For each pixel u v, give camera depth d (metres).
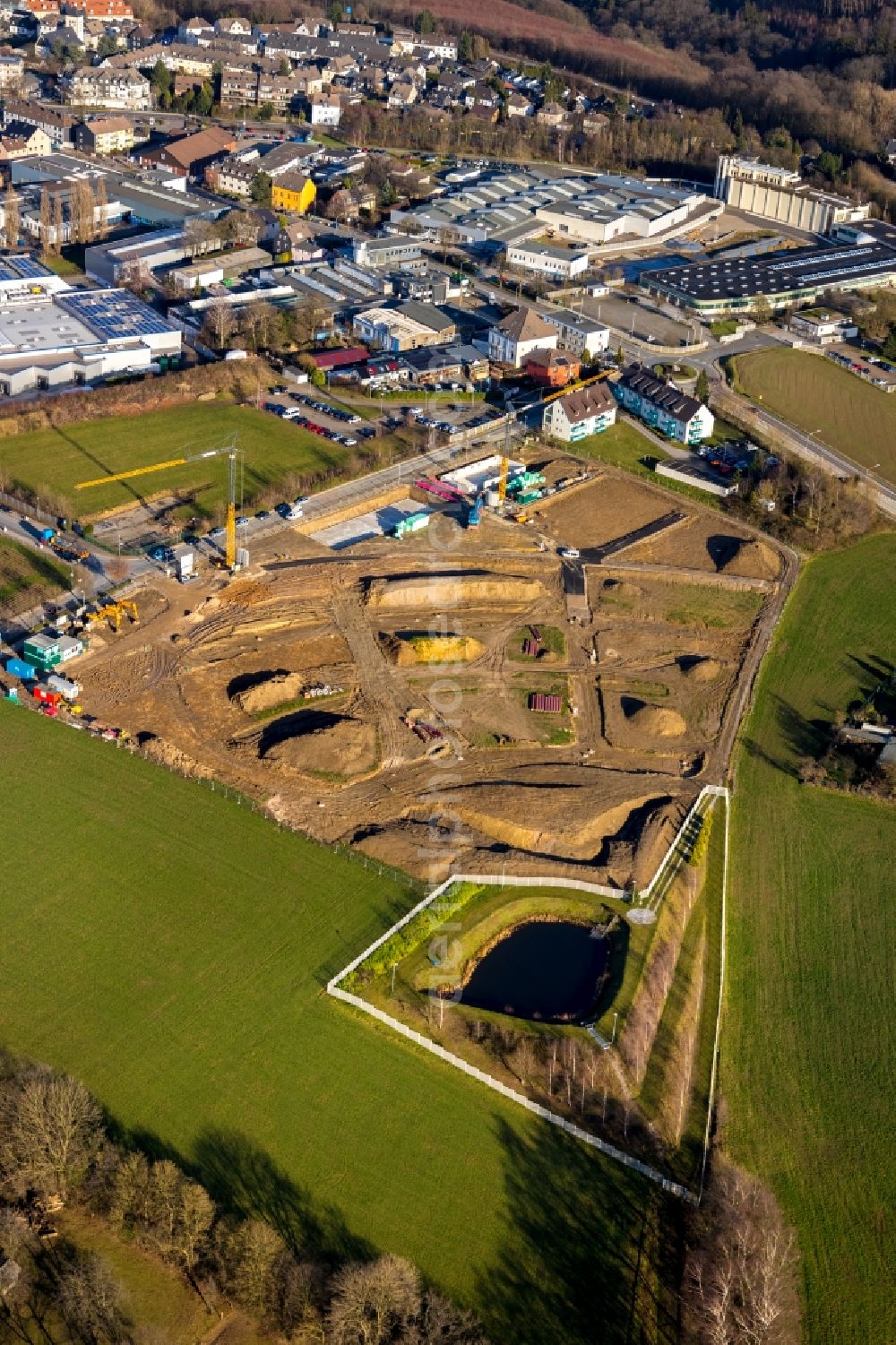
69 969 140.75
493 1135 127.94
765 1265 115.44
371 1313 107.12
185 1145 122.38
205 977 141.12
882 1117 137.75
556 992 148.12
